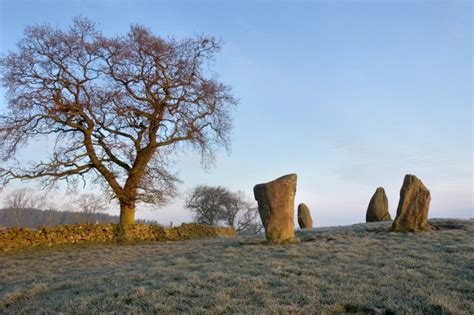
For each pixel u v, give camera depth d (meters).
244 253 14.31
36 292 10.23
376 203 30.11
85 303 8.27
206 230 30.08
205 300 8.08
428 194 19.23
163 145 27.16
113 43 25.44
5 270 15.33
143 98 26.44
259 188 17.61
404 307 7.34
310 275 9.97
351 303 7.62
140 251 19.52
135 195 26.33
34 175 24.16
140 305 8.00
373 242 15.81
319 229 23.84
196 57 27.50
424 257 12.02
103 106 25.02
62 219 57.22
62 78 24.91
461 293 8.21
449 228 19.92
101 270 13.21
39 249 21.14
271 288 8.84
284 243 16.38
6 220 53.09
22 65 23.92
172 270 11.41
